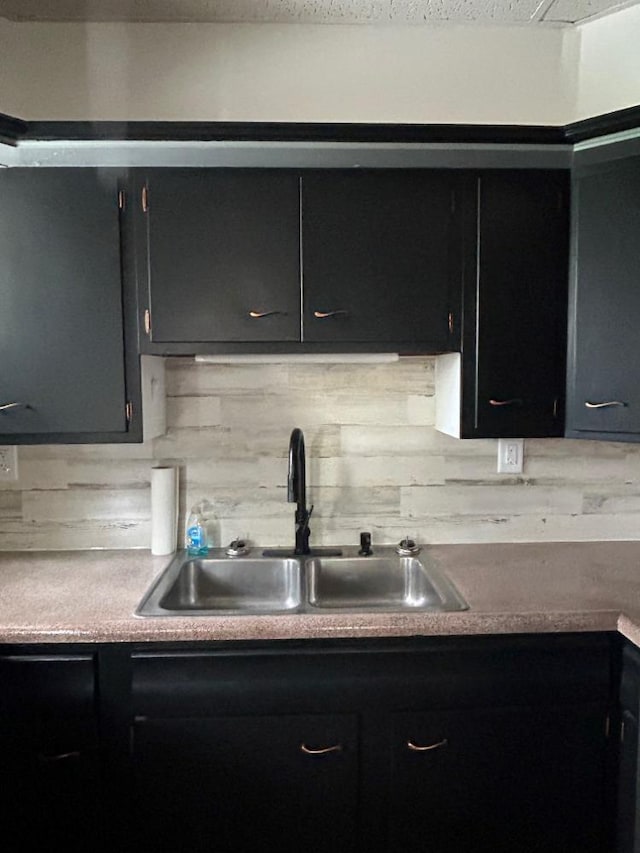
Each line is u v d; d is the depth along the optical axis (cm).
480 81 190
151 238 163
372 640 143
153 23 184
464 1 174
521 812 146
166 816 144
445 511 201
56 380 165
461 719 144
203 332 166
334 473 199
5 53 183
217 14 180
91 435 167
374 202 166
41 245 162
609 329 165
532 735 145
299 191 164
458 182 167
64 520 195
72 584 164
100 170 162
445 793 146
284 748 143
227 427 196
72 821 142
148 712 142
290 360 174
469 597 153
